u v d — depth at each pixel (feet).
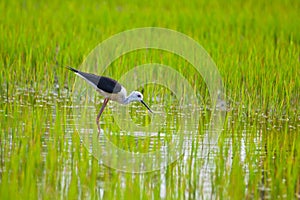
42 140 38.19
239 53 57.88
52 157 33.32
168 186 31.96
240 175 32.91
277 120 46.26
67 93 51.29
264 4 87.51
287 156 37.06
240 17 75.46
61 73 52.90
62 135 37.70
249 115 46.57
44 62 54.03
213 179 33.12
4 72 51.55
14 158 33.14
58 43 59.98
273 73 50.21
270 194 31.55
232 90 49.83
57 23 68.23
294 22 72.43
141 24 68.23
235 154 35.99
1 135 38.01
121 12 78.07
